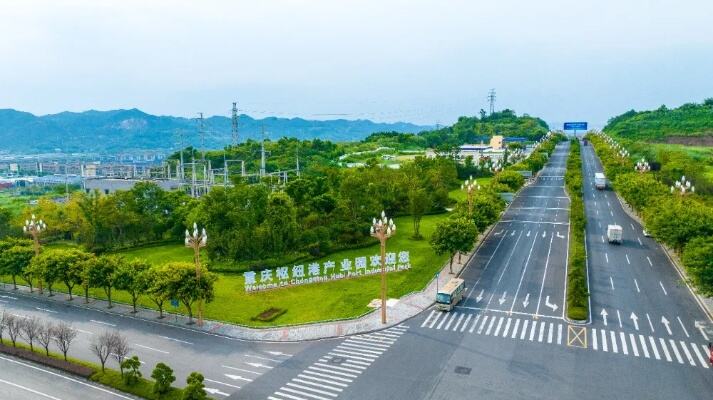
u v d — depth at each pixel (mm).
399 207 107875
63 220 93250
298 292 63625
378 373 42438
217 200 78688
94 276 58312
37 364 46438
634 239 83125
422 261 75125
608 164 143250
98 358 47188
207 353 47531
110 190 153125
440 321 53250
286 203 78375
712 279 49562
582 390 38656
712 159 151125
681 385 39094
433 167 137000
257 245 72688
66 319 57094
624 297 57750
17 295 66250
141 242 94000
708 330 48719
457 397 38188
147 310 59219
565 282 63750
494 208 85125
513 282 64438
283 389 40219
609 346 46062
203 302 60812
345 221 87375
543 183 148000
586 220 96312
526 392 38625
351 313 55969
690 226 64625
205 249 81438
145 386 40688
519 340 47969
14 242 70562
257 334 51594
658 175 120688
